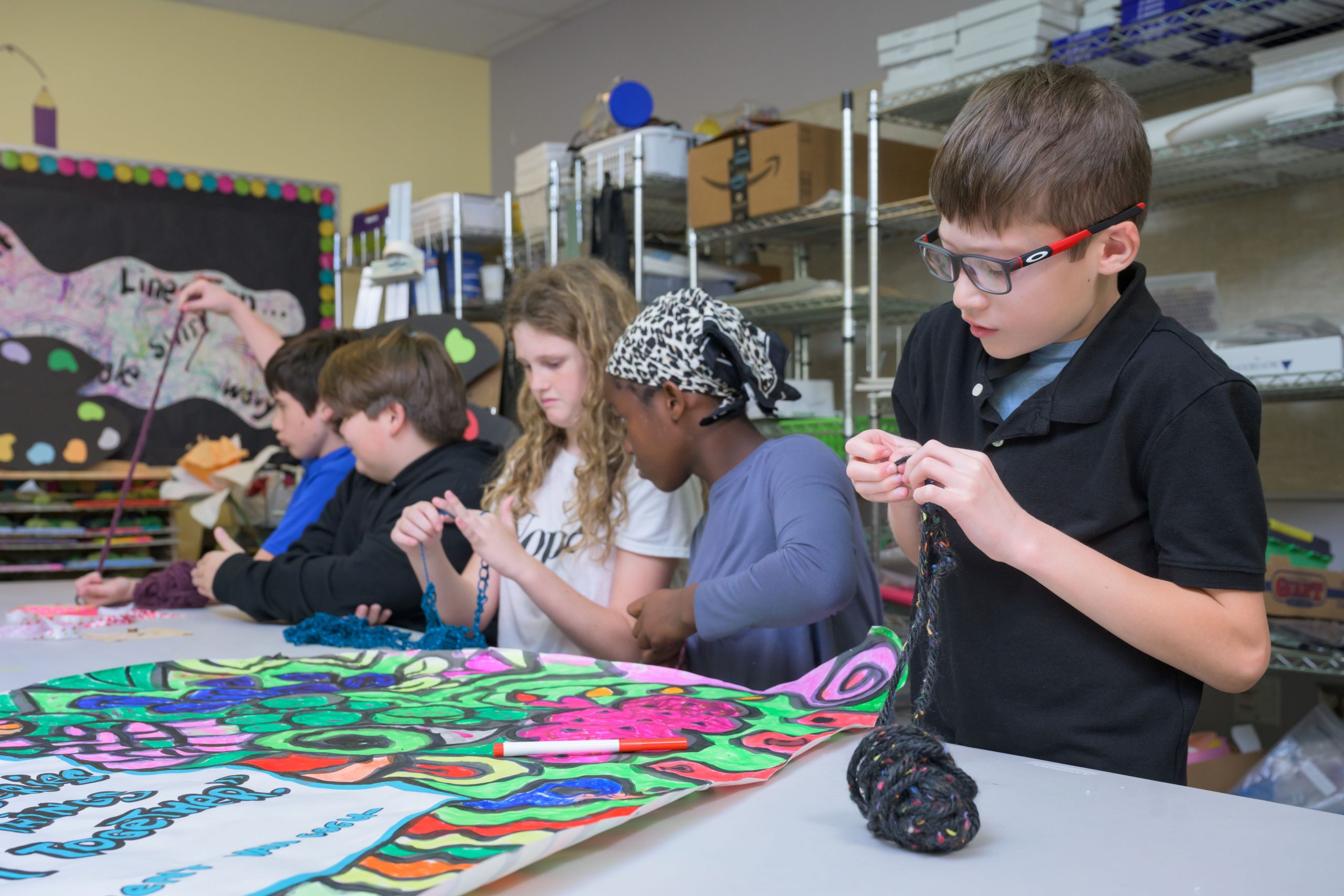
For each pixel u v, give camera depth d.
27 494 2.85
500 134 4.43
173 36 3.73
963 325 0.89
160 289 3.40
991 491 0.70
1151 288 2.06
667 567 1.32
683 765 0.65
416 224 3.44
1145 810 0.59
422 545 1.35
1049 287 0.71
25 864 0.48
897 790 0.52
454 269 3.34
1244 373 1.91
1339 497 2.08
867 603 1.18
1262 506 0.73
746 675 1.16
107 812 0.57
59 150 3.24
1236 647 0.71
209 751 0.71
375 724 0.78
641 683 0.92
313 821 0.54
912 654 0.76
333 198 3.74
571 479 1.43
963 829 0.51
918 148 2.57
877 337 2.43
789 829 0.56
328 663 1.03
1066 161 0.68
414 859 0.47
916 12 2.89
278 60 3.95
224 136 3.83
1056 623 0.79
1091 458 0.78
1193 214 2.38
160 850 0.50
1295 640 1.85
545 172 3.05
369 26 4.04
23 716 0.83
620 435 1.32
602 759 0.67
